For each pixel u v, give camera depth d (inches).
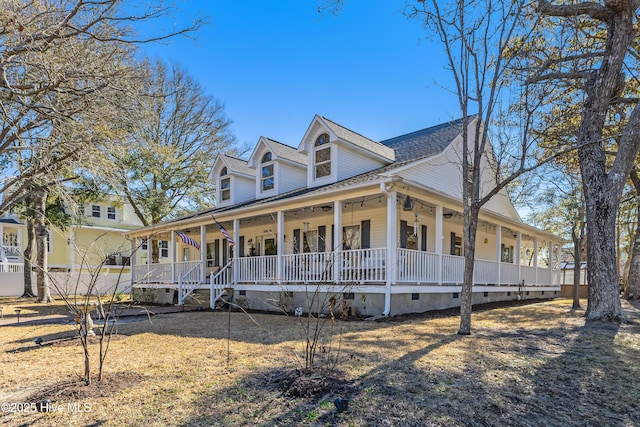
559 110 492.1
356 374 179.9
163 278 653.3
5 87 247.0
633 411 143.4
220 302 527.2
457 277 492.1
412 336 271.7
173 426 131.3
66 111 302.4
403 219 530.0
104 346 259.3
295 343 252.5
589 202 350.0
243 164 724.0
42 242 687.7
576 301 498.9
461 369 187.9
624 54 342.0
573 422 134.8
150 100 349.4
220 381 175.0
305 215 582.2
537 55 409.1
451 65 307.1
